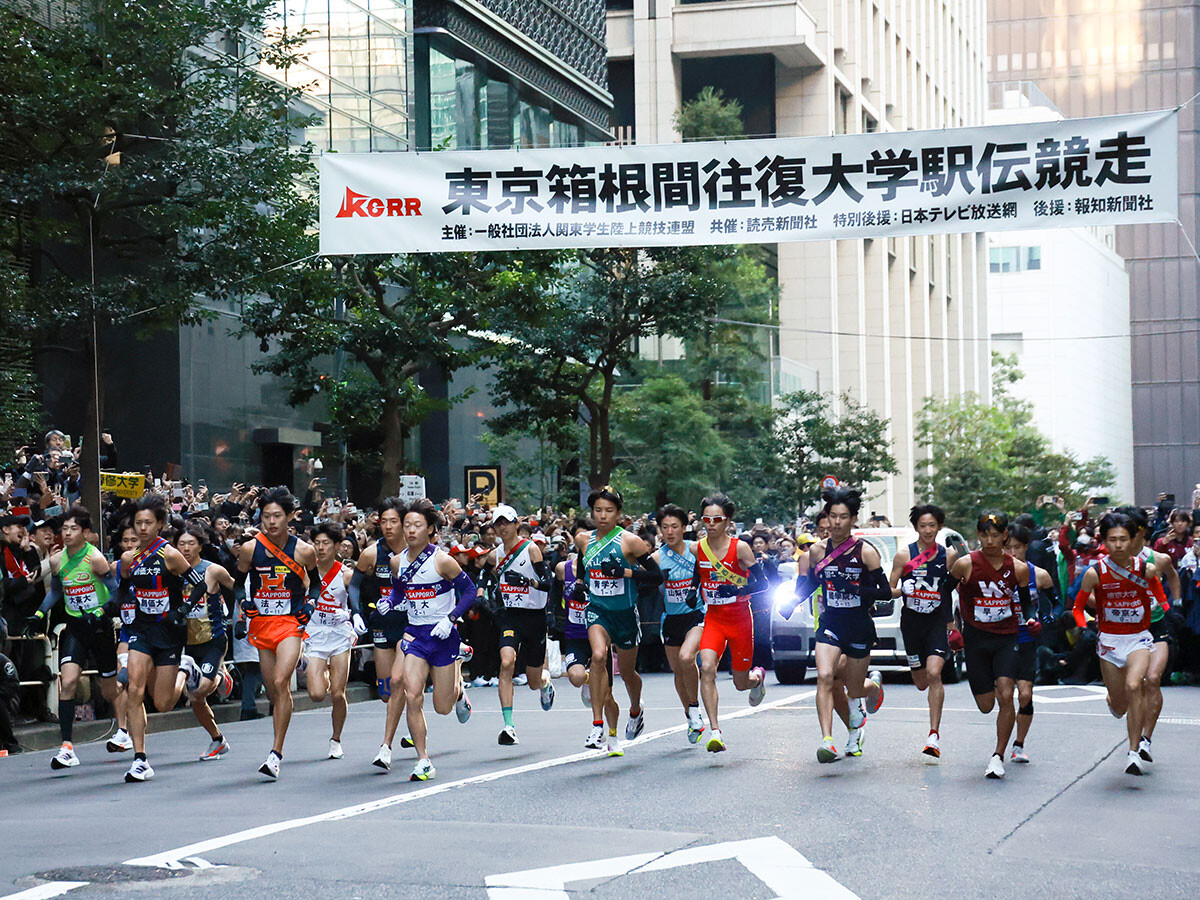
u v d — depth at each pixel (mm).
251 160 21500
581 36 52719
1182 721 14672
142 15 21141
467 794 10117
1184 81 137000
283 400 34281
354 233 16234
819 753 11141
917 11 90562
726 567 11820
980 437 73188
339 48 36688
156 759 13039
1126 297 138875
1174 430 142625
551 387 33844
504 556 13852
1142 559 11227
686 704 12219
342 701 12680
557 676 22766
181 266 21312
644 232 15938
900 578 11766
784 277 72375
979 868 7586
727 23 69375
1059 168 15328
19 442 22641
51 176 19828
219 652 12805
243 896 6977
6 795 10820
